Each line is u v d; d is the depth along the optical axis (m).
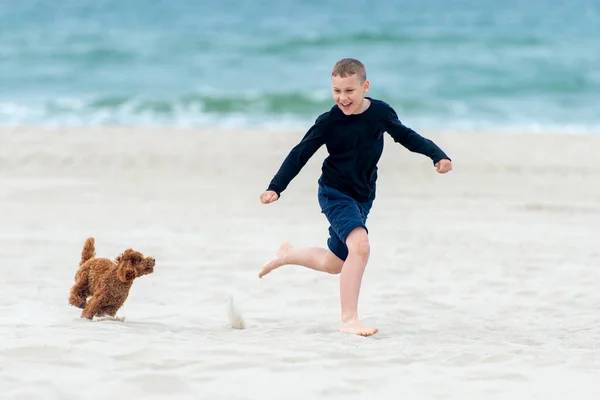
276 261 19.09
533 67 111.06
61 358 14.42
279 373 14.10
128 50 118.44
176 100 84.88
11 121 74.50
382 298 22.98
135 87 94.50
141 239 30.64
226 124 75.19
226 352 15.13
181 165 50.44
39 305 20.78
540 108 86.44
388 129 17.86
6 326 17.75
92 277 18.34
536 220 36.41
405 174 48.44
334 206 17.78
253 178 47.38
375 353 15.34
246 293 23.27
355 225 17.42
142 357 14.70
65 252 28.14
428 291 23.83
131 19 183.88
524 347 16.20
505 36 140.62
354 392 13.27
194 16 190.50
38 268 25.59
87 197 40.53
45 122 74.56
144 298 22.33
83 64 108.06
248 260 27.47
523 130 74.19
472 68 109.38
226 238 31.23
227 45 123.81
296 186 44.84
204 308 21.34
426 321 20.23
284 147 57.12
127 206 38.31
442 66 110.19
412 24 176.88
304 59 114.75
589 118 81.62
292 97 86.44
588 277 25.86
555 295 23.41
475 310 21.64
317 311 21.36
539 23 181.38
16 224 33.47
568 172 50.06
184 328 18.25
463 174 48.88
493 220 36.22
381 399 12.98
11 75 99.62
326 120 17.62
